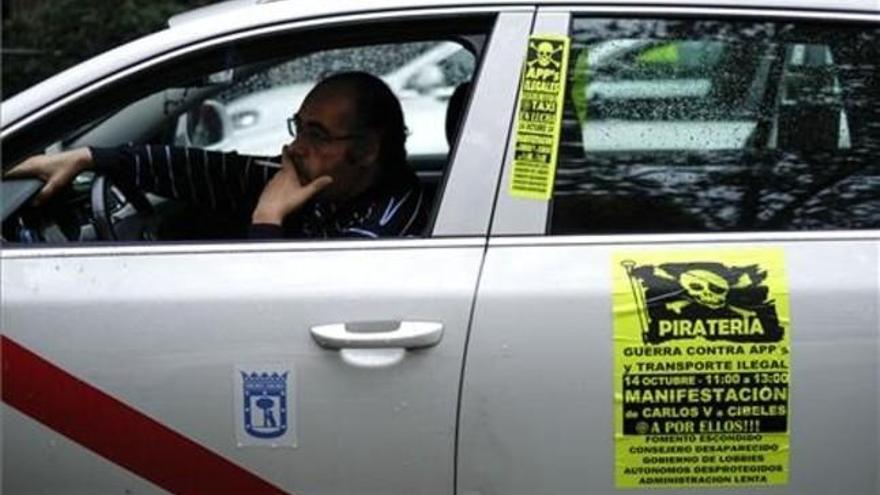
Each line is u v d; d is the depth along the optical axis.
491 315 2.71
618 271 2.73
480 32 2.87
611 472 2.72
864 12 2.86
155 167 3.37
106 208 3.19
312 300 2.74
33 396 2.76
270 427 2.73
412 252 2.77
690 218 2.80
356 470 2.73
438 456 2.72
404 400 2.71
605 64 2.85
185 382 2.73
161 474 2.76
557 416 2.70
